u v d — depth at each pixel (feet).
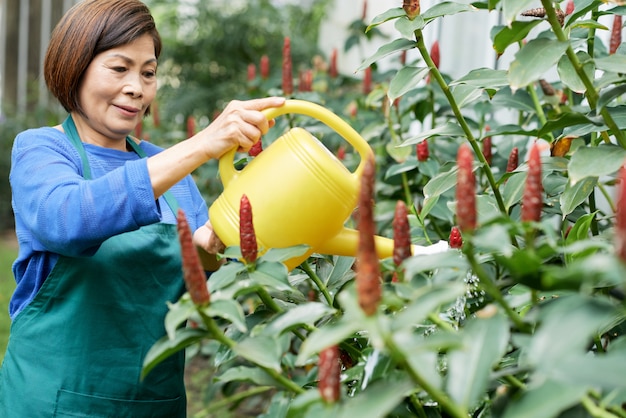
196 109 23.09
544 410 2.85
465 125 5.66
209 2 25.31
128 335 5.97
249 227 4.30
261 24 24.76
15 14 28.40
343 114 10.54
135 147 6.77
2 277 19.10
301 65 23.47
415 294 3.57
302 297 5.39
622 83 5.13
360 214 3.02
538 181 3.41
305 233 4.92
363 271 3.01
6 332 14.99
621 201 2.72
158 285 6.10
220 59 24.67
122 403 5.96
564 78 5.00
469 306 4.88
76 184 5.32
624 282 2.80
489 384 4.00
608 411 3.48
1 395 6.11
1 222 25.11
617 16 6.72
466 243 3.39
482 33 11.71
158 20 26.20
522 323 3.53
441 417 4.33
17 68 28.58
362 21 13.46
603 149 4.36
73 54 5.94
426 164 7.63
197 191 6.98
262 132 5.12
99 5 5.97
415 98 9.25
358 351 4.75
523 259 3.18
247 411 11.48
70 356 5.84
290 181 4.89
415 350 2.96
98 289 5.86
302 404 3.48
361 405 3.06
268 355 3.75
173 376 6.29
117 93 6.04
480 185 8.00
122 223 5.03
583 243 3.24
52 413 5.81
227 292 3.96
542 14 5.30
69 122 6.30
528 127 8.35
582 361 2.80
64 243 5.16
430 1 12.12
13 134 25.09
